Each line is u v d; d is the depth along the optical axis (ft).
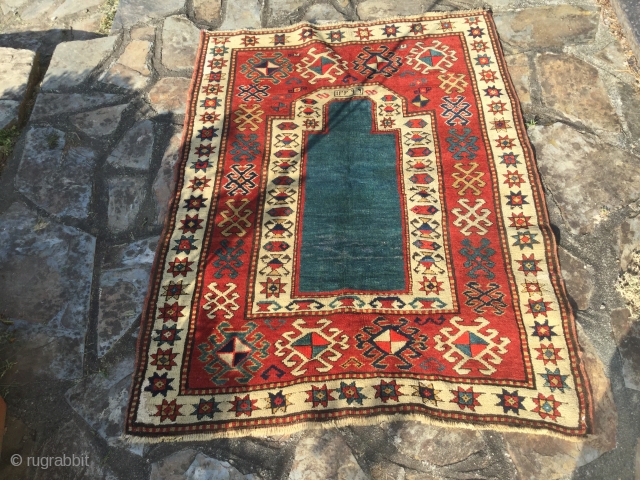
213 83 11.00
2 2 14.05
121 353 8.13
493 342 7.77
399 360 7.71
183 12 12.52
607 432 7.13
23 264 9.00
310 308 8.25
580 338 7.85
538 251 8.48
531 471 6.96
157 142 10.46
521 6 11.85
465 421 7.24
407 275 8.47
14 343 8.20
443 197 9.22
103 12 13.38
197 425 7.35
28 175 10.06
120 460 7.26
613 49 11.01
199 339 8.01
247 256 8.79
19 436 7.45
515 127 9.89
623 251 8.54
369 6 12.23
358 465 7.11
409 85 10.71
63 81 11.43
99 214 9.59
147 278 8.83
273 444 7.32
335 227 9.05
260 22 12.19
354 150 9.93
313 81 10.93
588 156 9.61
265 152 9.98
